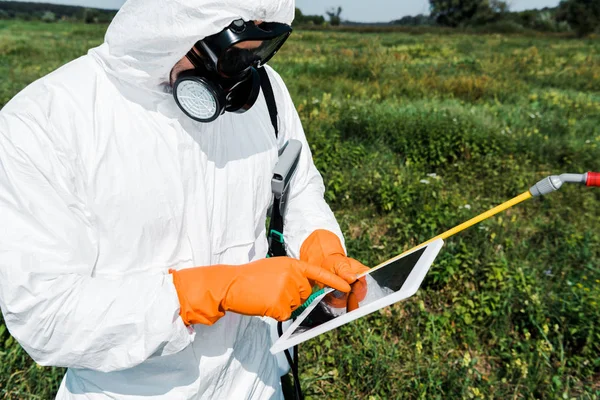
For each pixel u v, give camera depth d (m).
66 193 1.15
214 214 1.39
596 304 3.27
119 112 1.22
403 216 4.72
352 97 9.79
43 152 1.13
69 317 1.13
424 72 13.18
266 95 1.62
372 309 1.25
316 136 6.30
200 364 1.45
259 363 1.66
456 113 8.04
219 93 1.20
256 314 1.27
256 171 1.51
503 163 6.13
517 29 45.00
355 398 2.76
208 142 1.36
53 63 14.21
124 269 1.26
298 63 15.52
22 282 1.10
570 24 43.12
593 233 4.64
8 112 1.16
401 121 7.16
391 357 2.96
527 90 11.37
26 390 2.57
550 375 2.97
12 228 1.11
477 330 3.35
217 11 1.10
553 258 4.20
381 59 14.68
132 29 1.15
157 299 1.19
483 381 2.88
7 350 2.72
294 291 1.31
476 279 3.72
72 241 1.15
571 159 6.41
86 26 39.00
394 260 1.54
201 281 1.24
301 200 1.83
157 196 1.24
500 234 4.47
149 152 1.23
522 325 3.36
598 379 3.07
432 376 2.81
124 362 1.20
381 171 5.62
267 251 1.74
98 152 1.18
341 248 1.70
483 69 14.36
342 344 3.10
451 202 4.87
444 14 56.28
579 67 15.43
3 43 18.33
